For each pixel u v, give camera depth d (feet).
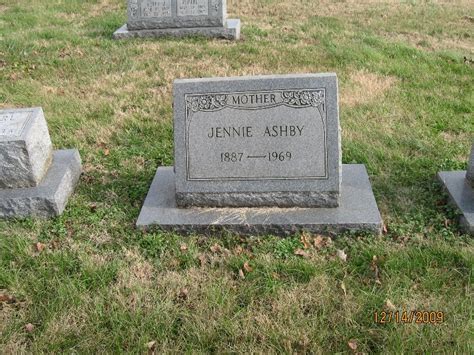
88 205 7.04
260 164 6.54
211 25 14.26
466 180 7.09
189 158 6.60
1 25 15.62
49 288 5.63
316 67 11.69
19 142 6.72
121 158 8.25
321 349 4.88
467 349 4.78
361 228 6.33
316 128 6.41
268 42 13.64
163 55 12.76
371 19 16.14
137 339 5.05
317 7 17.85
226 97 6.43
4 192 6.86
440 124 9.10
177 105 6.51
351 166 7.63
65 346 5.02
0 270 5.84
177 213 6.64
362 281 5.68
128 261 6.04
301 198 6.59
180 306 5.42
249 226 6.38
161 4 14.25
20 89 10.78
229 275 5.80
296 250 6.11
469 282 5.53
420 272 5.74
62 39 14.12
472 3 18.51
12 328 5.17
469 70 11.69
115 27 15.44
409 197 7.10
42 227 6.66
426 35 14.58
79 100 10.25
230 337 5.03
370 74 11.33
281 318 5.19
